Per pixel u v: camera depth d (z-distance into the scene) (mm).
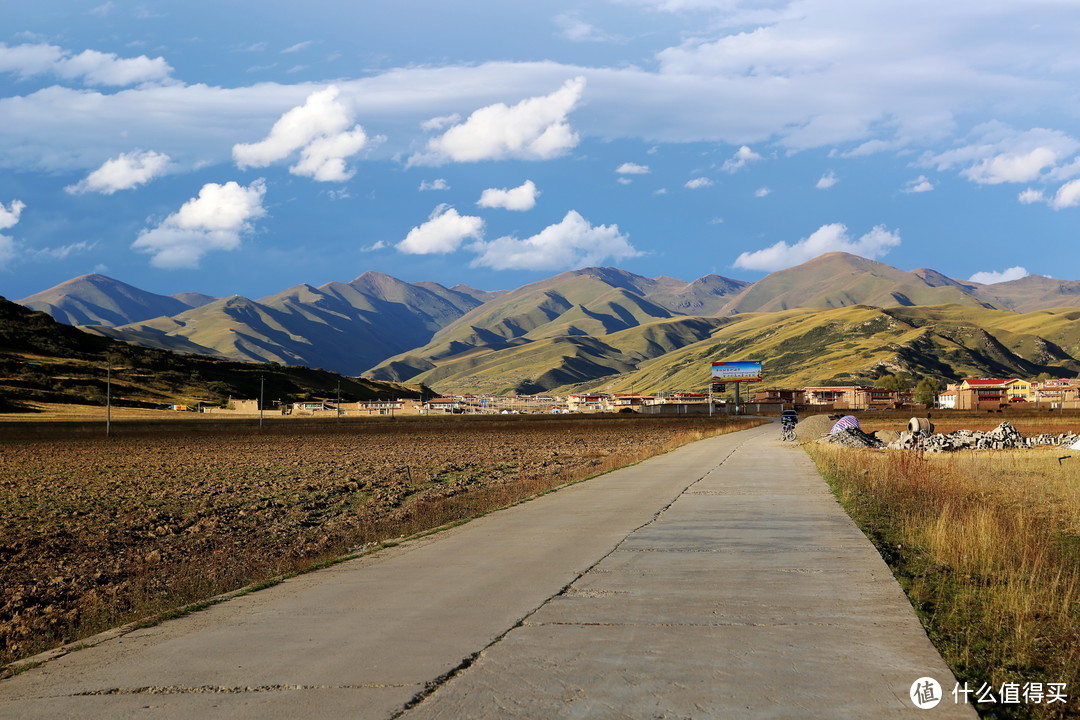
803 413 161000
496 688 6941
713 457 41844
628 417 143250
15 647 10352
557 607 9977
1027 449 45156
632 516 19234
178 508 30250
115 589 15602
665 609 9766
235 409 198250
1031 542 13258
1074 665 7578
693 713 6285
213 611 10469
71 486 39250
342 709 6527
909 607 9750
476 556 14117
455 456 54781
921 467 26859
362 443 73500
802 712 6297
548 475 35969
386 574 12664
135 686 7324
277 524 25812
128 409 172500
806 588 10883
